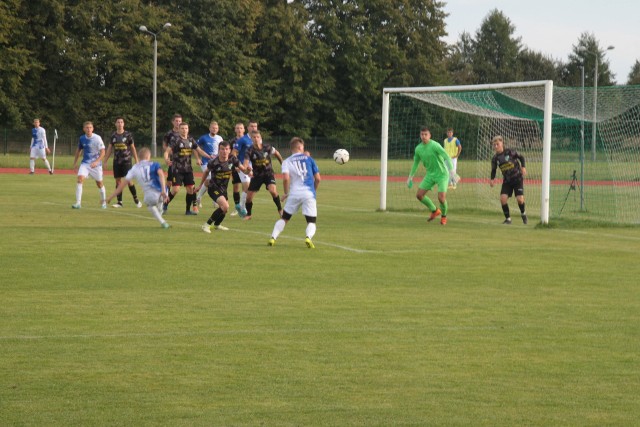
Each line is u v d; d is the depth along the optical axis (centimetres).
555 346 1175
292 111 10912
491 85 2903
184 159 2883
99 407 907
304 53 10625
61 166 6519
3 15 8762
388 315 1354
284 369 1051
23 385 977
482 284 1644
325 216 3016
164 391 962
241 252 2005
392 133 7238
